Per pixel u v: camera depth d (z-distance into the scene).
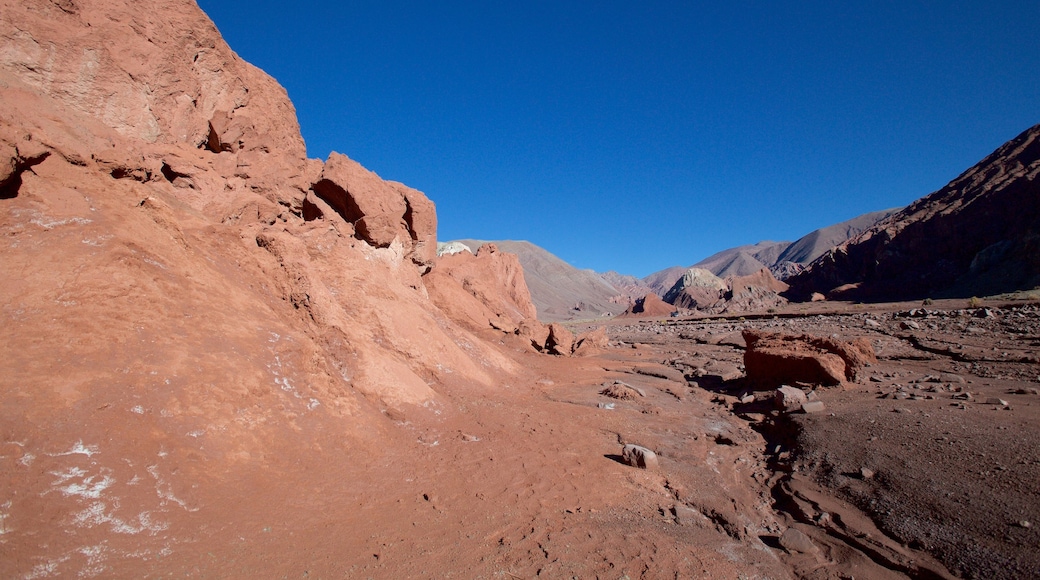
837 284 66.38
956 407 9.45
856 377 13.41
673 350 27.09
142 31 11.08
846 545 5.37
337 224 15.20
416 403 9.78
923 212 62.12
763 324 35.88
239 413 6.28
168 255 7.63
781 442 9.62
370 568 4.56
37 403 4.68
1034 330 18.77
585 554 5.09
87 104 9.95
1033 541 4.60
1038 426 7.61
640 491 7.03
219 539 4.56
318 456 6.69
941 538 5.09
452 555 4.93
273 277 10.20
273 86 15.38
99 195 7.35
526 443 8.96
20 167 6.42
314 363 8.24
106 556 3.93
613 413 11.83
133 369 5.64
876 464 7.12
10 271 5.67
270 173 14.09
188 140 12.16
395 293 13.79
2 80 7.51
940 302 41.31
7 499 3.93
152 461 5.00
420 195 21.47
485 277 34.03
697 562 5.05
